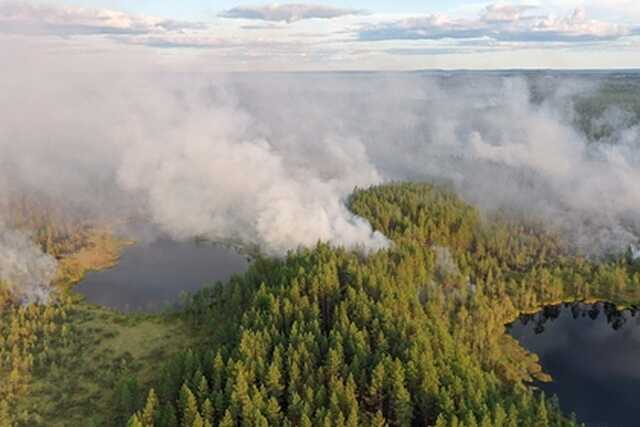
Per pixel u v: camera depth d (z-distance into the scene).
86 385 153.25
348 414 123.31
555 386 166.38
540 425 125.44
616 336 197.38
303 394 128.12
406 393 124.50
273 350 141.25
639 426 149.12
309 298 168.50
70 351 169.25
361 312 154.38
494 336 182.38
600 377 171.00
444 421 115.62
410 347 139.00
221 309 184.75
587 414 153.75
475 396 123.56
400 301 164.00
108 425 136.50
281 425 121.00
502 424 119.44
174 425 120.06
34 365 161.00
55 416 140.38
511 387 155.38
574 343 191.88
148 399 123.44
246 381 126.25
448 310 183.25
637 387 166.75
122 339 177.88
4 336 173.62
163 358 166.12
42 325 181.50
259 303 163.62
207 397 125.69
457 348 147.62
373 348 145.50
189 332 182.00
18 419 138.38
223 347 141.50
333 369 132.62
